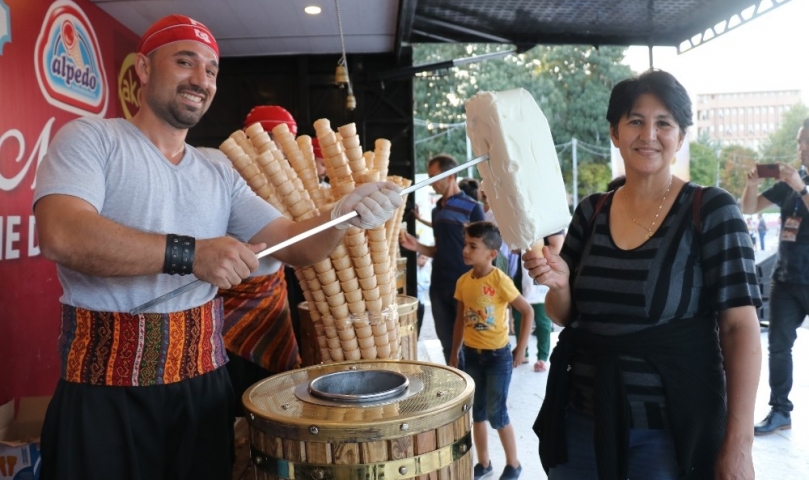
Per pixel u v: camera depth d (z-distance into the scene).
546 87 19.88
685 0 6.16
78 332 1.67
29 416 2.95
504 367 3.49
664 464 1.76
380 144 2.55
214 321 1.85
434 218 5.34
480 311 3.50
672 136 1.80
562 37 7.10
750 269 1.71
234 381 2.76
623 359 1.78
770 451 3.77
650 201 1.87
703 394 1.73
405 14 5.76
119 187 1.67
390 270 2.28
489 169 1.87
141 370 1.67
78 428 1.64
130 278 1.67
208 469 1.80
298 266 1.97
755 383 1.70
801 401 4.59
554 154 1.91
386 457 1.53
